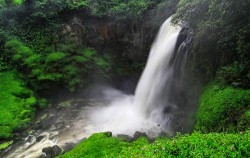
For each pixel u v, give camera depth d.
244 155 5.46
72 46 17.50
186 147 6.07
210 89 9.74
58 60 16.55
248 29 8.52
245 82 8.71
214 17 9.32
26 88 15.98
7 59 16.69
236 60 9.47
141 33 17.38
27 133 13.14
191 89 11.48
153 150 6.36
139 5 17.30
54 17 18.23
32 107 14.92
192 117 10.61
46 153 10.94
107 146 8.66
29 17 18.12
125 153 7.07
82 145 8.98
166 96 13.08
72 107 15.52
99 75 17.38
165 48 13.84
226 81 9.24
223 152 5.57
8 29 17.62
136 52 17.98
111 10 18.14
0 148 11.97
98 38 18.53
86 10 18.47
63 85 16.48
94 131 12.90
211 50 10.23
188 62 11.55
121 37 18.31
